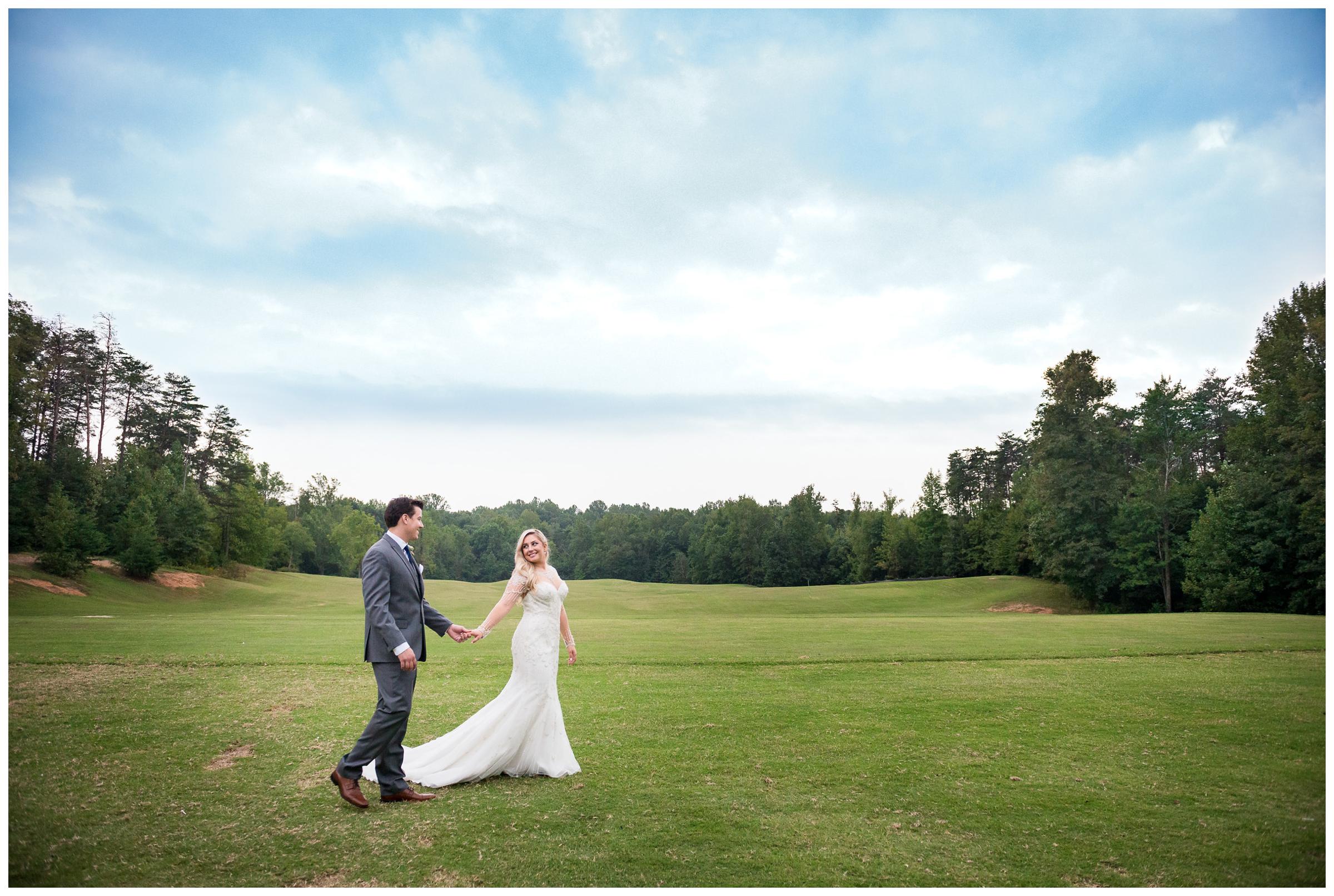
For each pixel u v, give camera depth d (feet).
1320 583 115.03
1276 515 120.78
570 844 14.30
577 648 43.55
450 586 169.37
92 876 12.76
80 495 163.84
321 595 162.91
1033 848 14.34
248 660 35.27
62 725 23.08
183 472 210.79
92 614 104.99
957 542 220.84
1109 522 148.05
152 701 26.50
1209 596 124.77
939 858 13.85
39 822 15.28
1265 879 12.97
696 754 20.57
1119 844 14.57
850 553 265.13
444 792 17.33
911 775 18.78
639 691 29.66
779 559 276.41
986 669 35.68
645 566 370.12
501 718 18.39
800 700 27.89
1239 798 17.24
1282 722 24.66
